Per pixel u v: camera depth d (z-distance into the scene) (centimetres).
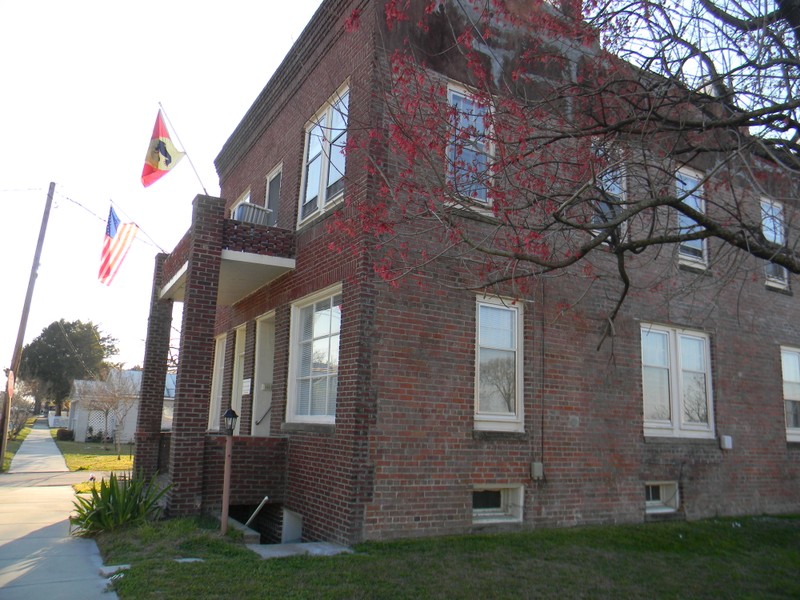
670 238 682
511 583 699
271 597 612
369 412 891
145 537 839
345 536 859
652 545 937
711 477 1239
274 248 1154
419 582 684
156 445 1346
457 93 1046
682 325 1259
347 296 950
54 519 1068
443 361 959
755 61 723
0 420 2514
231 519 969
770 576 806
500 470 980
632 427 1141
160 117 1264
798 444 1412
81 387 4209
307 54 1241
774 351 1423
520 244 711
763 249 673
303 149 1247
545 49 1038
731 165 848
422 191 771
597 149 820
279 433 1125
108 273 1581
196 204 1077
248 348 1382
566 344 1087
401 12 926
